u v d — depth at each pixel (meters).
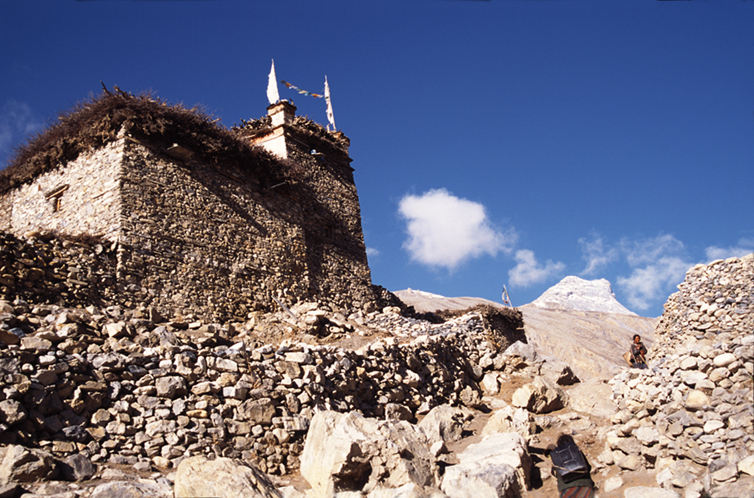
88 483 7.72
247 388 10.62
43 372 8.59
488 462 9.41
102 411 8.92
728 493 7.77
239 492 7.03
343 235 23.19
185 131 16.77
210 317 15.86
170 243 15.67
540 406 13.42
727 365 9.29
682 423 9.25
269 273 18.41
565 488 9.09
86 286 13.30
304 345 12.60
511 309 26.42
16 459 7.31
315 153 23.58
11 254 12.06
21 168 17.62
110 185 15.22
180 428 9.42
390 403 13.34
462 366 16.91
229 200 17.94
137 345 10.14
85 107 16.17
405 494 7.70
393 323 20.11
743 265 15.23
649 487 8.78
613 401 12.86
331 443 8.85
